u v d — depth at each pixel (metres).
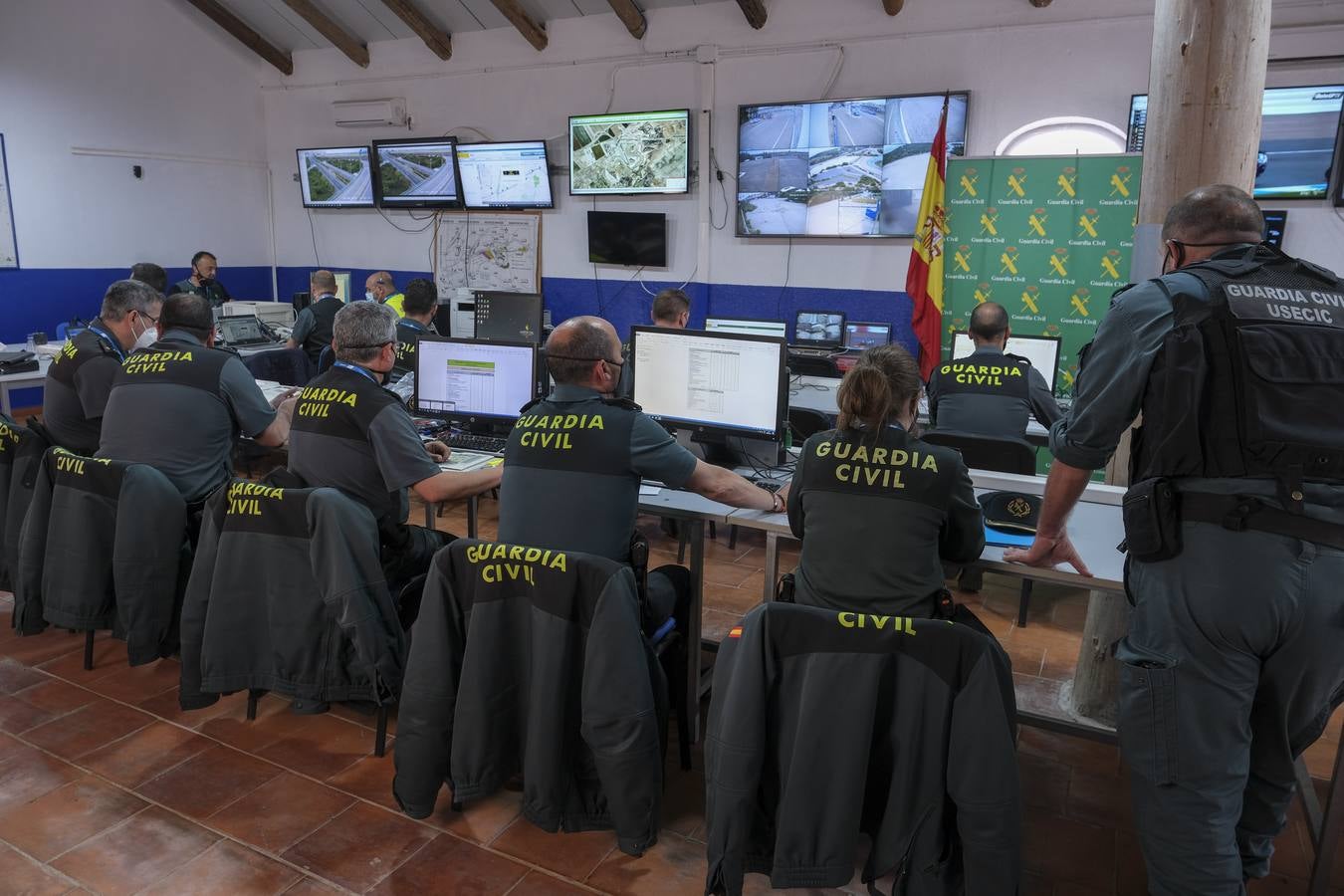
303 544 2.28
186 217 8.34
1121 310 1.68
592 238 7.37
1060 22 5.71
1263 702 1.64
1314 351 1.52
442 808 2.23
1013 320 5.55
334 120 8.48
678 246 7.20
